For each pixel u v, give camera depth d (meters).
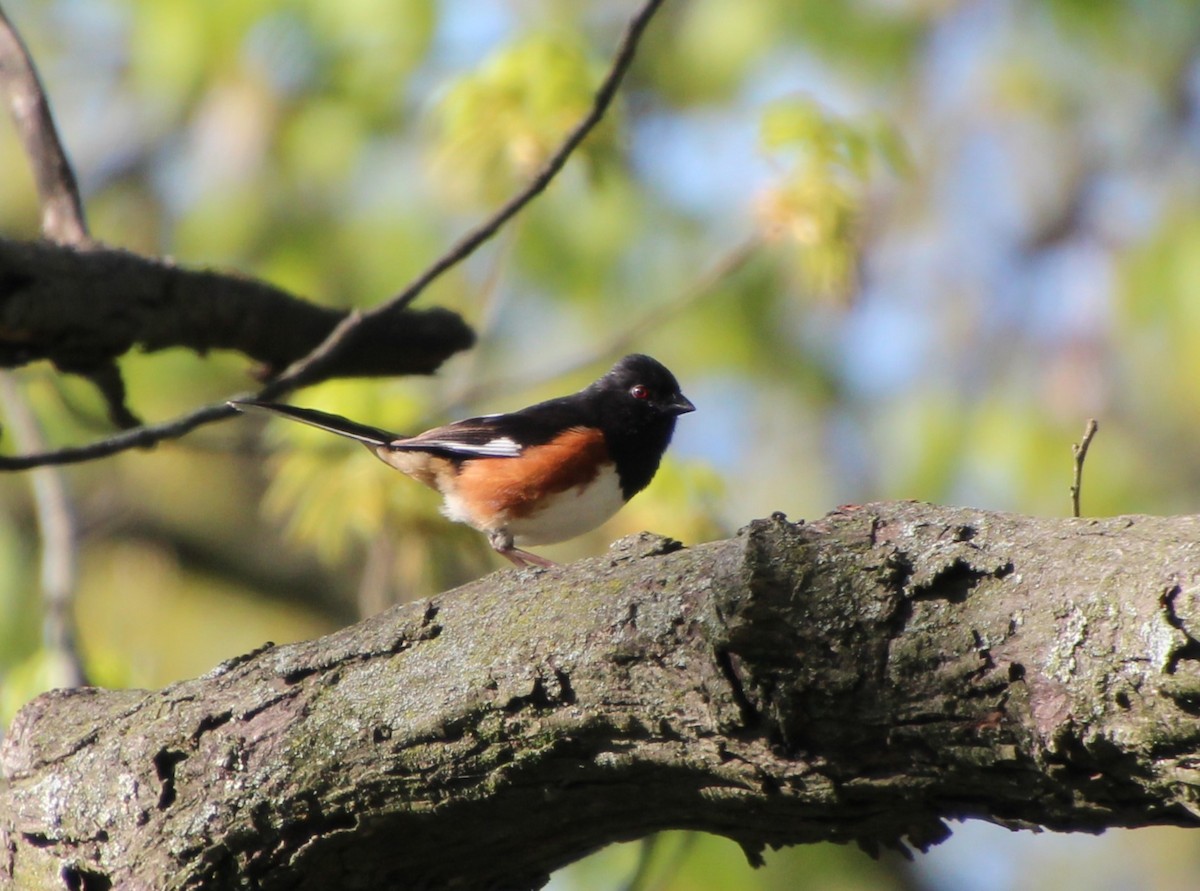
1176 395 13.29
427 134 13.59
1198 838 16.59
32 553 16.23
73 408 8.24
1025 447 13.42
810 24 13.68
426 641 5.16
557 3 14.86
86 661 9.54
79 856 5.71
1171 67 14.08
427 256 13.91
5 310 6.54
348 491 10.13
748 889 12.17
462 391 10.67
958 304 15.23
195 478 18.41
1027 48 14.34
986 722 3.98
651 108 14.80
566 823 5.07
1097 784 3.89
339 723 5.15
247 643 18.28
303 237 14.38
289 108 14.38
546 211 13.45
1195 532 3.92
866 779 4.24
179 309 7.25
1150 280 12.87
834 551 4.27
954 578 4.15
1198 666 3.62
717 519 10.36
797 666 4.18
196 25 13.80
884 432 15.11
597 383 10.14
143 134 17.00
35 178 7.69
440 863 5.39
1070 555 4.04
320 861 5.34
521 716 4.75
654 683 4.52
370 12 13.30
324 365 7.28
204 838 5.34
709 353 14.48
